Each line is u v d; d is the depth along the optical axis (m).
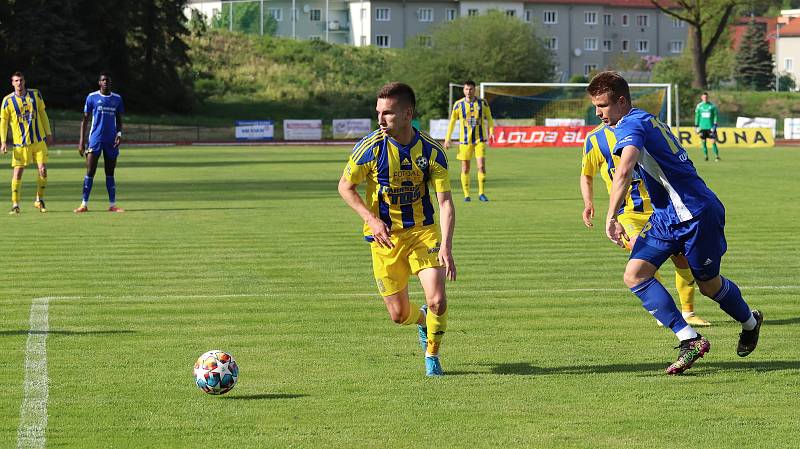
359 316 19.52
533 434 12.08
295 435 12.06
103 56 148.75
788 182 55.34
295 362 15.79
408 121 14.26
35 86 138.38
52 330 18.17
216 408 13.22
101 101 39.62
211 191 50.62
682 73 161.62
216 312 19.92
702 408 13.17
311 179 59.25
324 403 13.45
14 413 12.96
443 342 17.27
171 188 52.66
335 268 25.83
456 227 35.03
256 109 158.38
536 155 87.81
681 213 14.66
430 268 14.73
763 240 31.34
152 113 152.38
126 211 40.50
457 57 155.00
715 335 17.77
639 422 12.55
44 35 137.00
